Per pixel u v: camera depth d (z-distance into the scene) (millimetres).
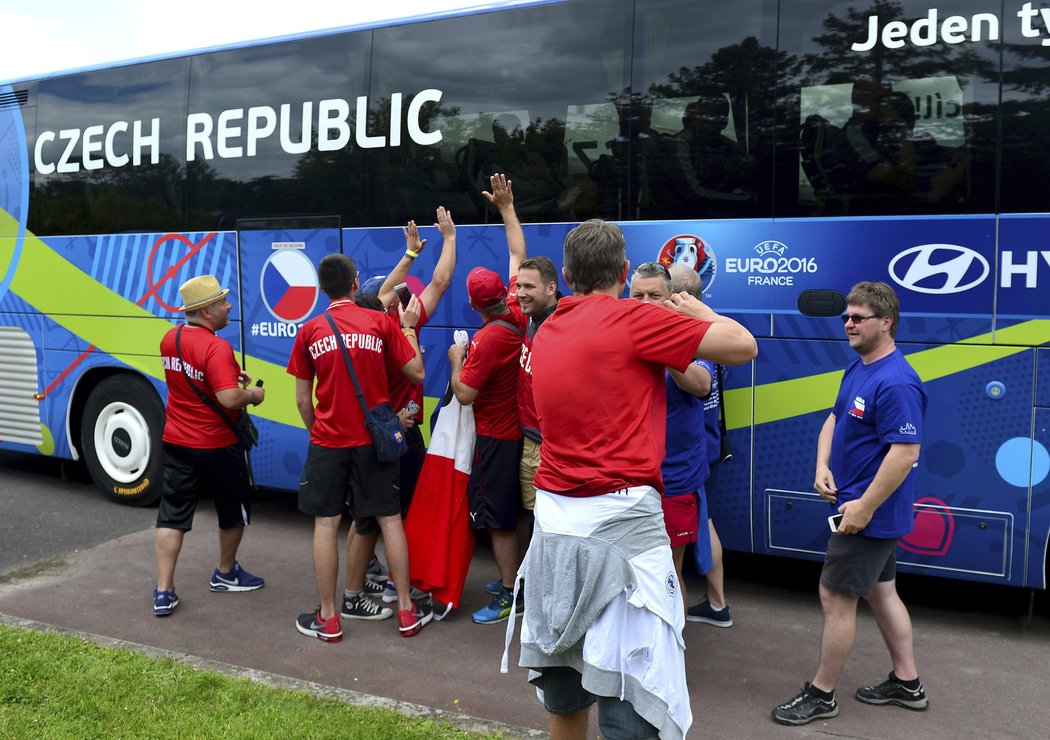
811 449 5250
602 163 5711
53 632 5008
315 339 4898
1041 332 4727
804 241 5191
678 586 3031
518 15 5965
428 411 6383
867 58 5027
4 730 3867
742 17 5312
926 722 4070
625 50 5633
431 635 5125
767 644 4988
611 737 2959
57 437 8188
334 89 6605
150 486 7668
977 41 4809
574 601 2967
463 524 5289
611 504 2961
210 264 7184
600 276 3146
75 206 7848
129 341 7645
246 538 6988
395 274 5508
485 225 6090
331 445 4945
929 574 5074
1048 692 4383
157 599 5371
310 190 6723
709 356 2953
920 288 4957
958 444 4934
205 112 7141
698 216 5453
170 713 4008
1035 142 4707
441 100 6227
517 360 5105
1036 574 4840
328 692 4277
